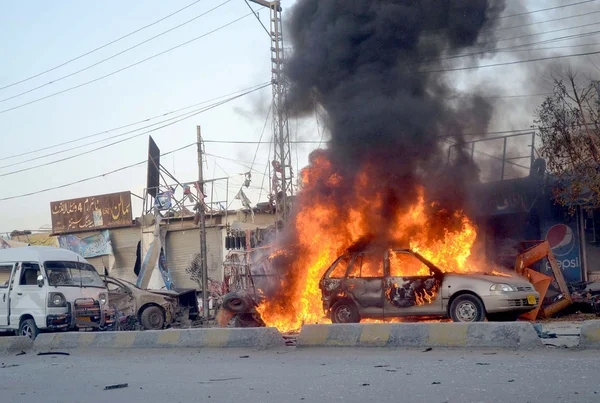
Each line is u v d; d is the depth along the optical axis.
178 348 10.27
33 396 6.69
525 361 7.12
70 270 16.53
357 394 5.77
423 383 6.12
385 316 12.73
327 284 13.45
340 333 9.23
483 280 12.06
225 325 15.28
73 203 34.12
